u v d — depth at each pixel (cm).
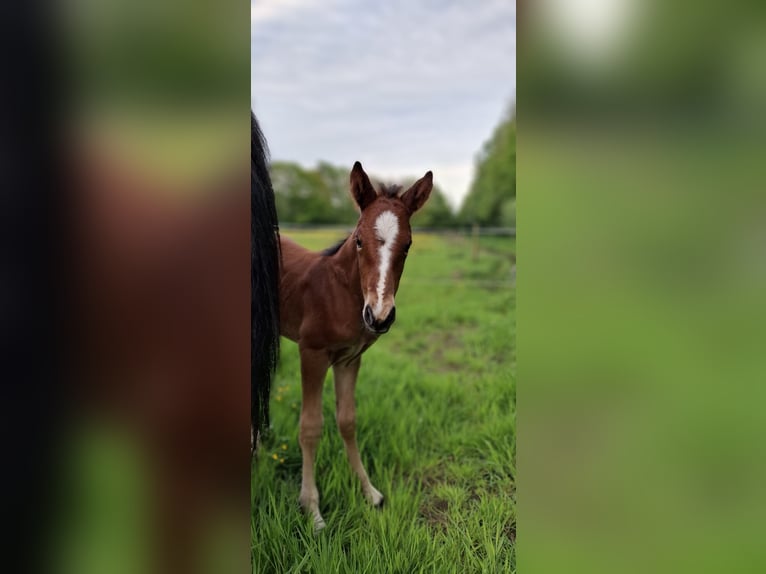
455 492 261
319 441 262
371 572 204
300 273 245
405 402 347
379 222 214
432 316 576
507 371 392
